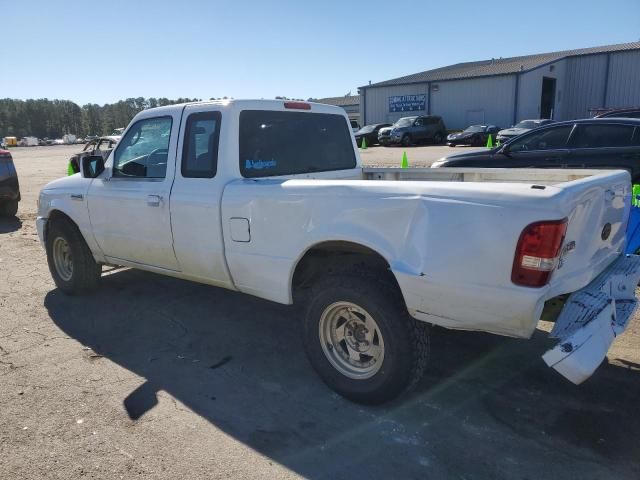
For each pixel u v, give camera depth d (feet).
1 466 9.18
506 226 8.56
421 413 10.67
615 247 11.56
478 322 9.20
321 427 10.27
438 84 129.18
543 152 26.32
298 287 12.13
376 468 9.05
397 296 10.10
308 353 11.57
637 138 23.80
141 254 15.08
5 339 14.52
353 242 10.34
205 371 12.62
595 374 11.92
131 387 11.87
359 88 143.74
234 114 12.80
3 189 32.14
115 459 9.34
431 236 9.27
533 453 9.31
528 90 118.93
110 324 15.55
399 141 108.47
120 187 15.07
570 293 9.59
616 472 8.77
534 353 13.15
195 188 13.01
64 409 10.96
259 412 10.81
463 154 29.48
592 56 124.67
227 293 18.08
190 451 9.55
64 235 17.30
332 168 15.74
